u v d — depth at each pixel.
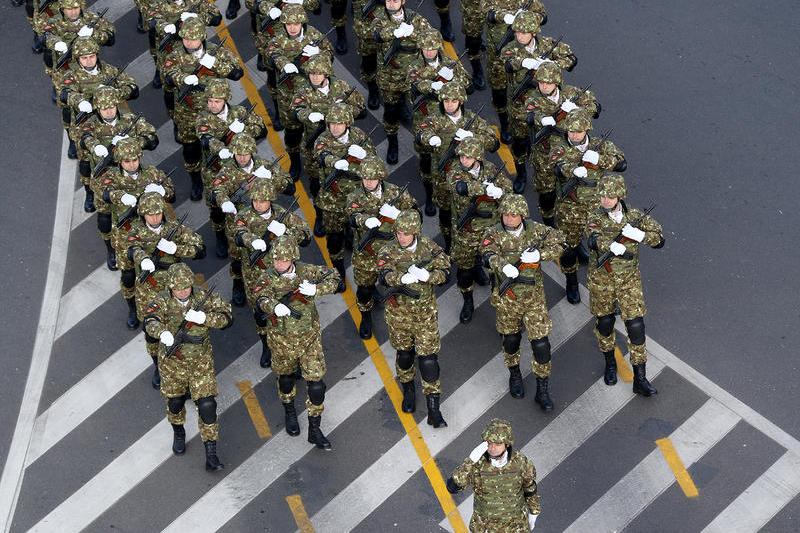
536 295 59.66
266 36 72.56
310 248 69.81
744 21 79.50
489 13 71.62
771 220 69.12
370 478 60.00
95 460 61.25
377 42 70.94
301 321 58.56
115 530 58.69
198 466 60.72
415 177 72.81
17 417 62.97
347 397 63.16
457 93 64.62
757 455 59.91
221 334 66.00
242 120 66.38
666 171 71.62
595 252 60.19
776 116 74.19
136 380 64.31
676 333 64.62
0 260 69.44
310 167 69.44
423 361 60.12
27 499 59.94
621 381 62.88
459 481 52.94
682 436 60.75
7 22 81.81
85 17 72.94
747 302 65.69
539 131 65.69
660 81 76.31
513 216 58.84
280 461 60.75
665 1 80.88
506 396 62.78
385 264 59.38
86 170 69.50
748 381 62.62
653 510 58.22
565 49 70.56
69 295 68.00
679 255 67.81
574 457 60.25
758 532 57.34
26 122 76.31
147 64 79.62
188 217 71.31
